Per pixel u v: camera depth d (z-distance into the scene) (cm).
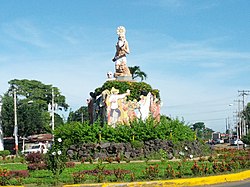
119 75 3256
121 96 3050
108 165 2170
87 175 1684
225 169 1839
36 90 7538
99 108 3117
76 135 2712
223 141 9638
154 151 2708
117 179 1588
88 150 2650
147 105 3141
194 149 2955
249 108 9962
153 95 3225
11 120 6069
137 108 3097
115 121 2998
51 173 1830
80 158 2642
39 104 7312
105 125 2777
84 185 1472
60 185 1501
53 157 1662
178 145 2803
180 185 1542
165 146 2748
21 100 7125
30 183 1562
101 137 2702
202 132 12938
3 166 2386
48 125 6650
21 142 6275
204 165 1866
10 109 6081
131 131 2733
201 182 1592
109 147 2656
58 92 7825
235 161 2114
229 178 1688
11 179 1631
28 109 6234
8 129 6144
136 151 2658
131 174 1617
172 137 2823
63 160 1681
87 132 2708
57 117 7606
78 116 8431
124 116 3031
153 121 2870
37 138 6259
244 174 1786
